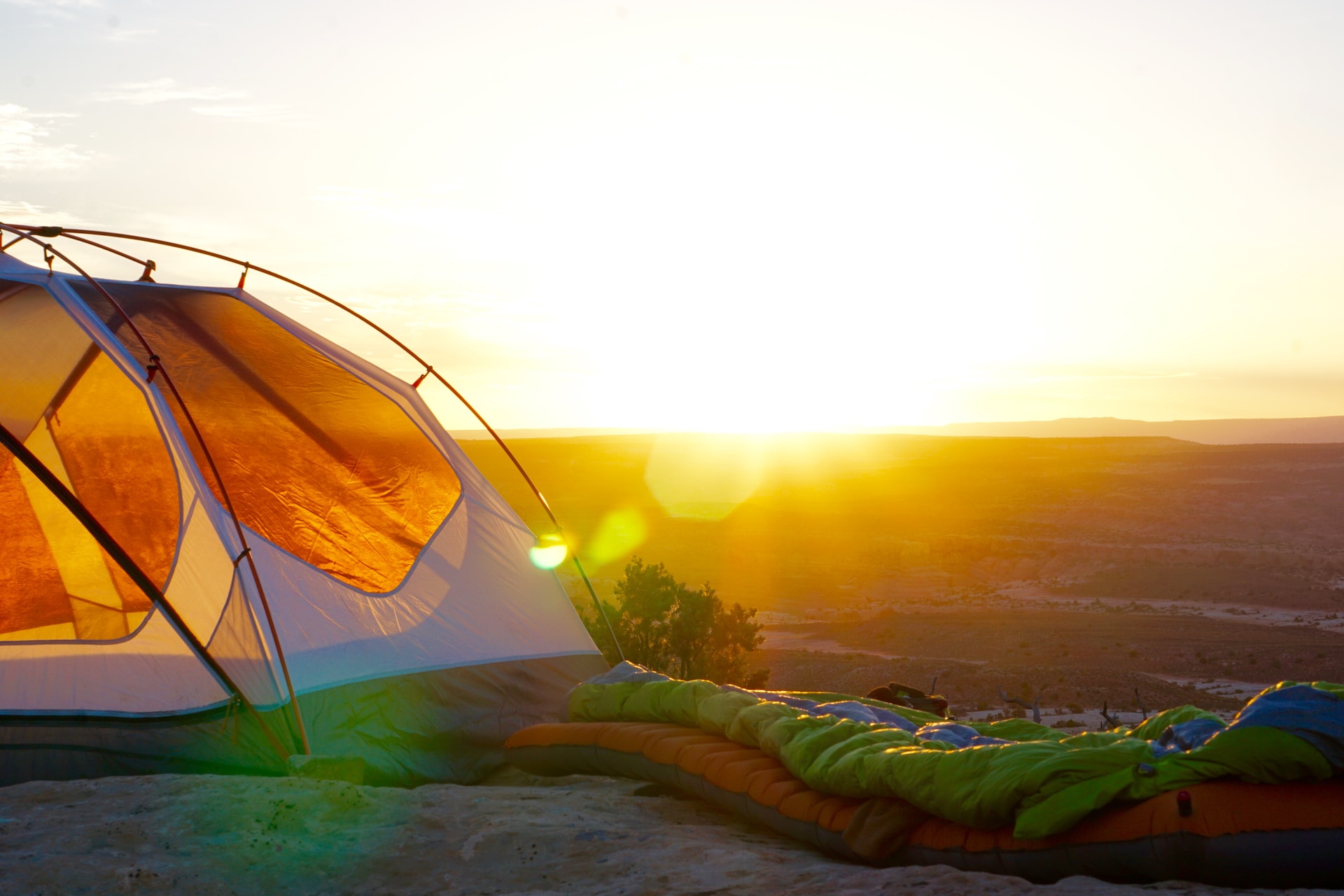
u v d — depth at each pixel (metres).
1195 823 3.79
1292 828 3.70
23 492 7.14
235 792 5.38
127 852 4.47
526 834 5.05
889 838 4.61
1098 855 3.98
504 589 8.76
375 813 5.30
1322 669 74.62
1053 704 59.75
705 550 156.12
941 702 8.41
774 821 5.30
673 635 40.59
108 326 7.85
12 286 7.97
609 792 6.53
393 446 8.90
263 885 4.29
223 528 7.04
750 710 5.95
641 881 4.32
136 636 6.88
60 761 6.29
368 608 7.68
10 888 3.95
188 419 7.50
